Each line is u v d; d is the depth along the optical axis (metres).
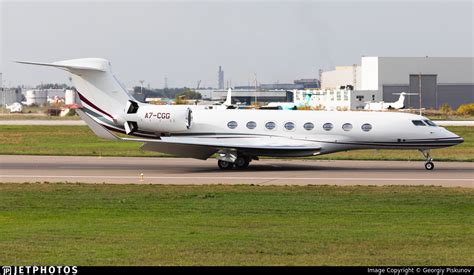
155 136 135.50
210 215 81.44
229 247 63.69
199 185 107.88
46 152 165.75
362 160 150.25
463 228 73.44
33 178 118.31
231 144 128.00
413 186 106.88
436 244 65.38
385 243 65.69
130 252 61.59
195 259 59.00
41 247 63.53
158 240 66.69
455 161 148.88
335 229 72.69
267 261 58.38
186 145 127.69
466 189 103.75
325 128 132.00
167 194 97.69
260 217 80.12
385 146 132.25
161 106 135.50
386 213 83.06
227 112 134.88
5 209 85.69
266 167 135.38
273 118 133.38
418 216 81.12
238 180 115.25
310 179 116.69
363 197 95.38
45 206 87.81
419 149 133.25
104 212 83.56
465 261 58.50
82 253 61.19
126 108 135.12
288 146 129.62
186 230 72.00
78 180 115.88
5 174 124.00
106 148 178.88
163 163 142.75
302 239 67.31
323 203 90.12
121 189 103.19
